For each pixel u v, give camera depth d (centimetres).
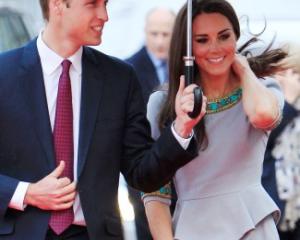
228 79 1403
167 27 2139
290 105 1819
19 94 1310
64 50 1318
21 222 1301
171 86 1402
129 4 2467
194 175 1391
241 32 1486
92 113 1320
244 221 1373
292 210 1827
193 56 1376
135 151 1341
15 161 1304
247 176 1389
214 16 1366
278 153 1825
